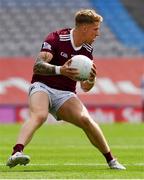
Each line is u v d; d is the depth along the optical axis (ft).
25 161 67.92
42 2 304.71
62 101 73.05
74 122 73.97
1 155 105.91
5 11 300.20
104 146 75.10
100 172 71.31
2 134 175.11
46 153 111.65
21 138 69.21
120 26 296.30
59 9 302.86
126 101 239.71
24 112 241.14
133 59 242.17
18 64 243.19
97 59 242.17
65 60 73.00
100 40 288.71
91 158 99.25
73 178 63.62
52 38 72.38
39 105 71.46
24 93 241.35
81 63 69.00
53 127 217.97
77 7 304.30
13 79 241.76
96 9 303.89
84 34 72.18
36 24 296.71
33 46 287.28
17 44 287.69
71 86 73.67
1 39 289.74
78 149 123.24
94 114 239.30
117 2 306.35
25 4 303.48
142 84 239.71
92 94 239.30
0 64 243.19
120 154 108.47
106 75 240.94
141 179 63.00
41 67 70.18
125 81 240.32
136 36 293.64
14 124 227.81
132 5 305.94
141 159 96.84
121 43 288.30
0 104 240.94
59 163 88.43
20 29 293.84
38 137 166.71
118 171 72.79
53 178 63.62
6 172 71.26
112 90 239.91
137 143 142.20
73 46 72.64
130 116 239.91
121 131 190.90
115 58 242.17
